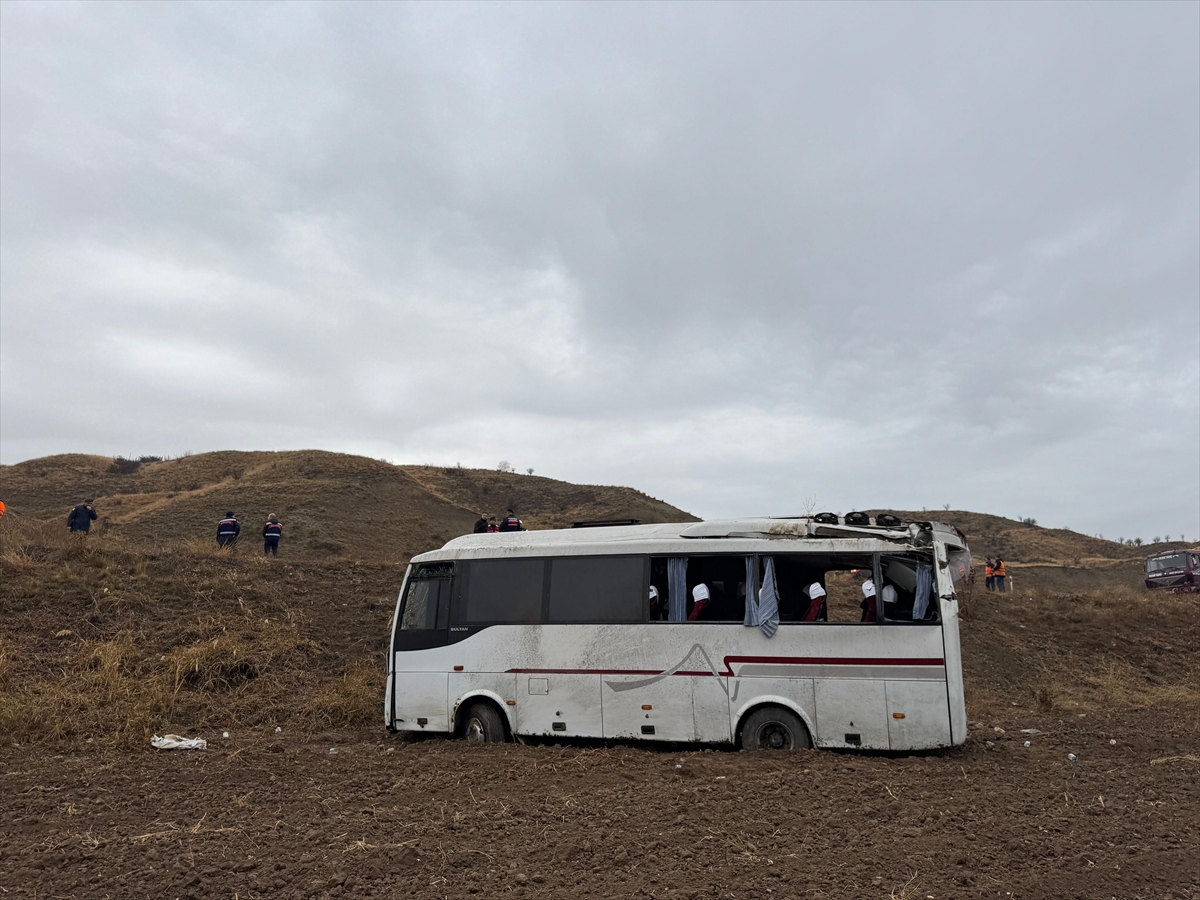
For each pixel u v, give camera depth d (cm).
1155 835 625
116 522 4612
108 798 789
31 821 711
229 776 896
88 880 562
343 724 1312
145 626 1603
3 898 529
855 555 1030
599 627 1107
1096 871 547
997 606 2406
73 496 5728
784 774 844
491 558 1192
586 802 750
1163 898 506
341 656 1639
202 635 1591
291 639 1631
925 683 971
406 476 6431
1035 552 6169
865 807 711
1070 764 930
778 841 622
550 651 1125
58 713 1186
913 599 1003
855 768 873
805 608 1052
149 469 6625
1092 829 639
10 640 1444
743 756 968
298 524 4634
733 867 568
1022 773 870
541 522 6109
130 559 1964
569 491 7044
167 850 621
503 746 1090
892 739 970
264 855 609
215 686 1408
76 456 6919
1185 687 1914
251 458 6844
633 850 607
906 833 636
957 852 586
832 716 993
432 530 5319
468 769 927
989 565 3028
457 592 1197
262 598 1870
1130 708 1583
